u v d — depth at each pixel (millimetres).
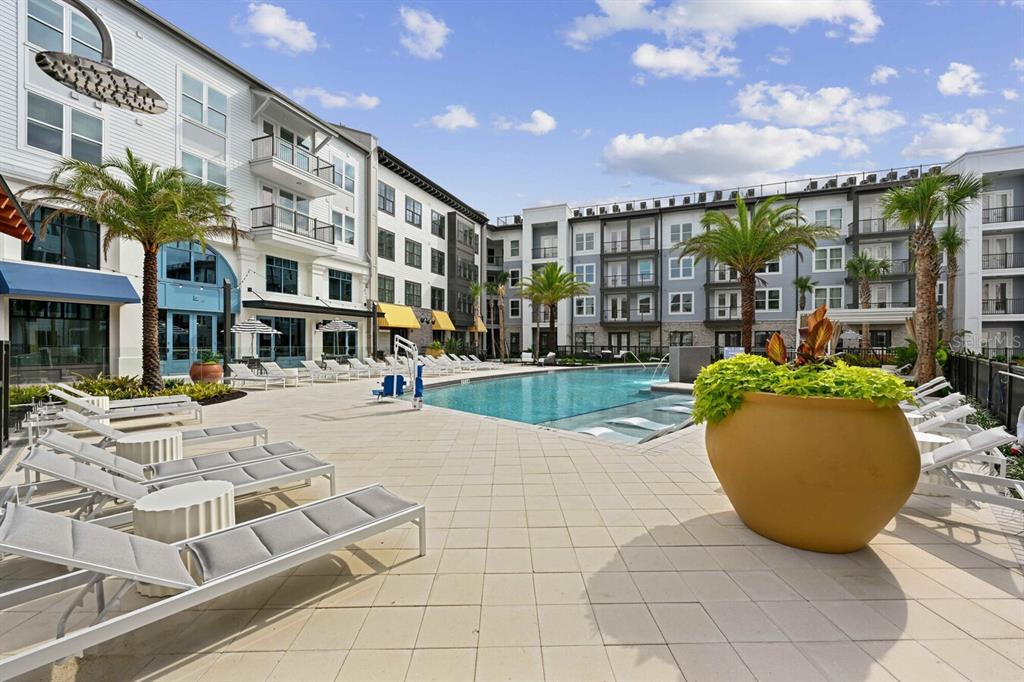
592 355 36344
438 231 37719
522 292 34062
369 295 28750
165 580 2254
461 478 5227
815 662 2207
